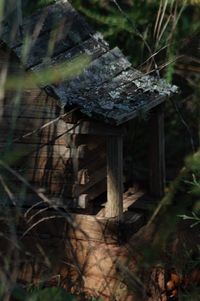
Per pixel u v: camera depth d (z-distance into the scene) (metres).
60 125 3.45
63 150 3.47
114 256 3.43
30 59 3.42
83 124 3.38
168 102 4.70
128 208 3.74
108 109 3.34
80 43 3.63
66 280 3.53
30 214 3.54
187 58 4.34
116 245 3.46
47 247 3.56
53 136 3.47
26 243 3.58
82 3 4.98
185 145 4.77
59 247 3.54
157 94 3.58
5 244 3.54
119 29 4.62
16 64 3.43
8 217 3.04
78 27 3.68
